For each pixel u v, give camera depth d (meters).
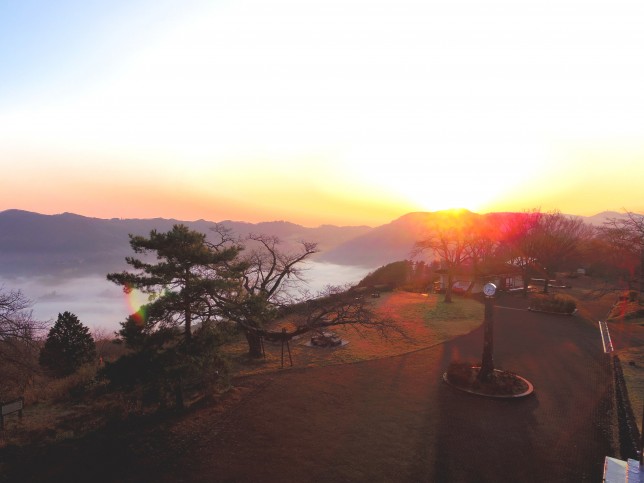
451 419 20.14
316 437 18.33
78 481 15.10
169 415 20.44
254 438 18.17
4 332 23.08
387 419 20.11
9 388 24.86
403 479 15.36
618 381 24.44
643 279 38.09
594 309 48.53
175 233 20.06
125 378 18.52
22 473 15.58
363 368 27.78
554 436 18.61
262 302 22.08
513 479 15.48
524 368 27.55
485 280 60.69
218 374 22.42
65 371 28.78
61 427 19.80
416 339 35.16
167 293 19.48
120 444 17.66
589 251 63.03
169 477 15.34
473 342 34.00
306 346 33.47
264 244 32.78
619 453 17.23
